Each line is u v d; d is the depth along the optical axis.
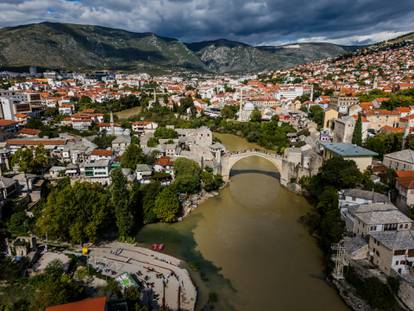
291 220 102.44
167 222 99.00
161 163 123.62
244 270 75.88
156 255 80.38
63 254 74.75
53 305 52.56
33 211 89.31
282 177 133.25
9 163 119.12
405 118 146.25
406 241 64.38
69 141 149.75
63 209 78.94
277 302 65.31
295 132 196.75
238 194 123.94
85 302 49.59
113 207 88.62
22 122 191.62
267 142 189.25
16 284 62.84
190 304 63.09
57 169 118.06
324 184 108.19
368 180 100.69
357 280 66.44
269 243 88.19
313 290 69.00
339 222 84.62
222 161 133.12
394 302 60.66
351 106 177.88
